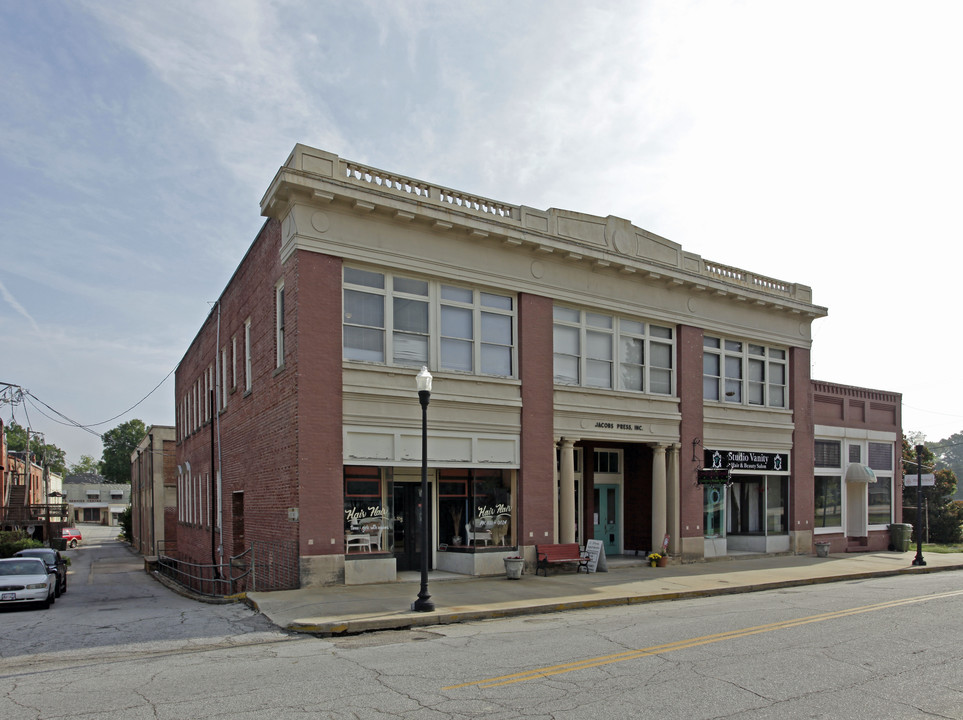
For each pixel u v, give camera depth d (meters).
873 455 30.30
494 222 19.17
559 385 20.61
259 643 11.15
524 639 11.05
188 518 33.66
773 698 7.80
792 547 26.55
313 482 16.25
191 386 34.38
